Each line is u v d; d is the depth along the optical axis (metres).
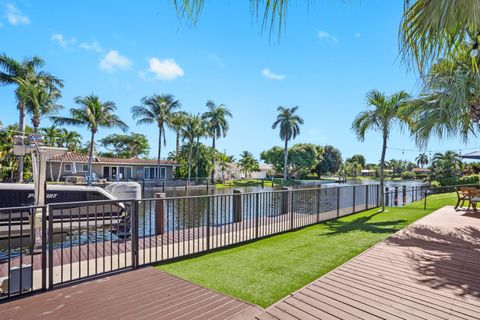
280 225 6.28
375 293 2.85
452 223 6.25
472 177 22.08
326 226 6.50
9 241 2.83
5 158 19.53
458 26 1.38
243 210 6.45
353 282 3.12
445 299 2.71
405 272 3.40
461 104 4.26
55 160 24.53
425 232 5.42
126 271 3.51
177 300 2.73
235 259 4.06
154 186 27.00
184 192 25.20
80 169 26.89
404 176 64.25
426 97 5.71
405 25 1.48
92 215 6.64
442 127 5.46
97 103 23.06
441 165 34.72
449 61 1.87
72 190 6.88
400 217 7.43
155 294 2.86
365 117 8.80
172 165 31.67
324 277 3.27
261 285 3.12
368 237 5.32
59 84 21.05
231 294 2.88
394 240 4.86
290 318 2.40
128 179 28.36
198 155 31.94
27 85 18.14
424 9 1.38
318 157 49.84
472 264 3.66
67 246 4.88
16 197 6.19
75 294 2.85
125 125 24.59
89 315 2.45
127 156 43.78
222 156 37.59
